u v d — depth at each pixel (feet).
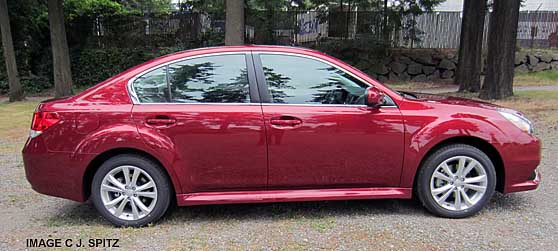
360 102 11.20
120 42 58.90
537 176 11.92
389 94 11.26
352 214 11.77
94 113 10.64
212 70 11.16
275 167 10.96
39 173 10.78
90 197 11.63
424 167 11.29
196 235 10.51
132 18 58.39
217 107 10.82
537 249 9.45
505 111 11.79
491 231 10.46
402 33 57.52
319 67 11.32
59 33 44.01
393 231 10.55
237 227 10.98
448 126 11.07
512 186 11.51
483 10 40.42
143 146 10.57
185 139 10.68
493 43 33.35
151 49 58.44
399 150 11.12
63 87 44.73
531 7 76.23
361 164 11.12
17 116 31.48
